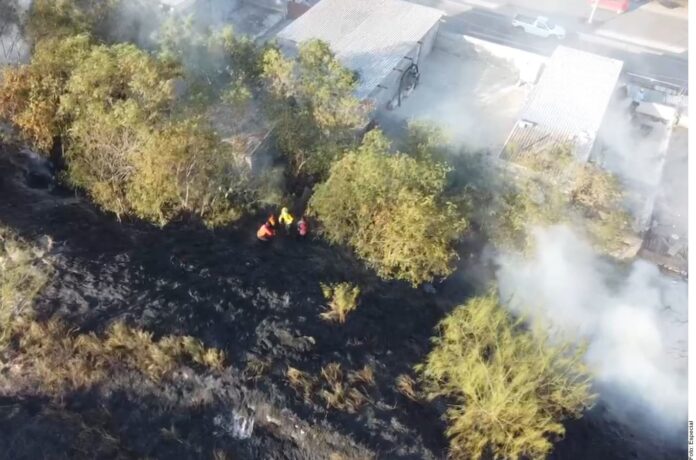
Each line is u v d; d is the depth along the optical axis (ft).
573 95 83.51
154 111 53.67
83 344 44.73
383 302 55.31
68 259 50.75
